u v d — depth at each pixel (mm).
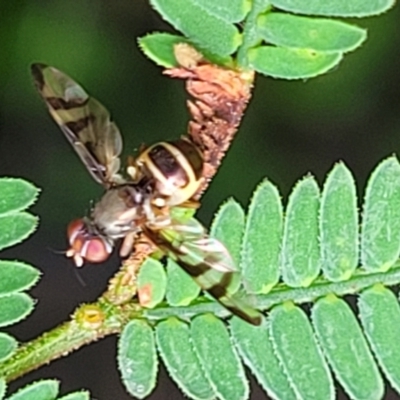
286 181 63
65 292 66
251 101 64
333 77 64
